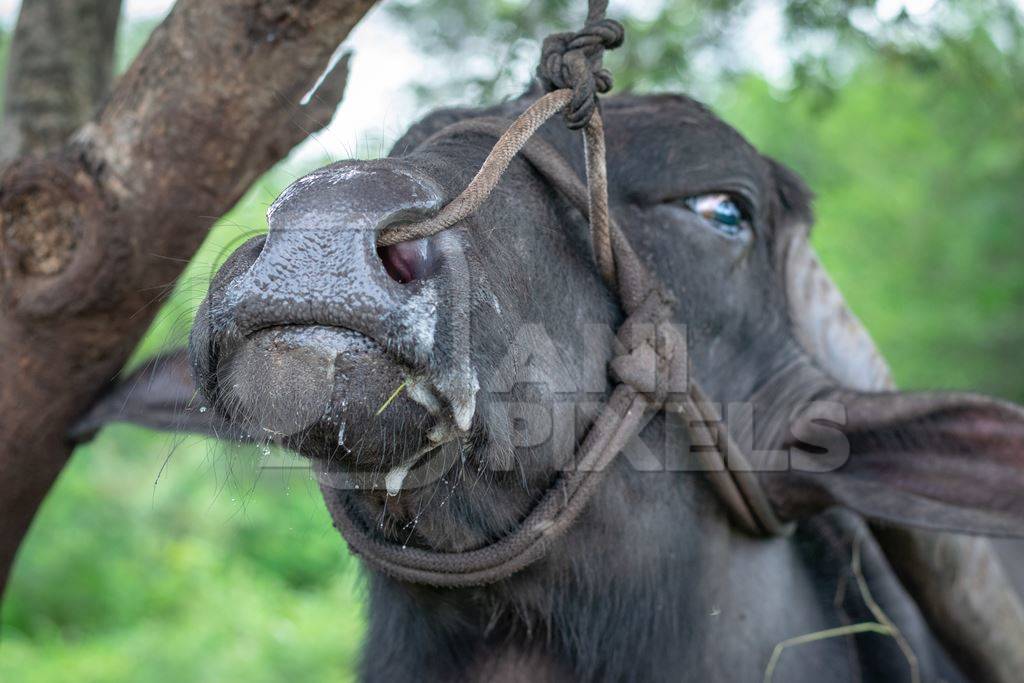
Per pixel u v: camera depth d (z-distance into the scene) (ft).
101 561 34.71
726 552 10.51
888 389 11.59
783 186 11.40
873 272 42.63
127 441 38.27
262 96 9.58
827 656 11.37
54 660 28.66
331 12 9.34
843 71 19.38
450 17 17.16
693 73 18.33
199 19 9.34
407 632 10.00
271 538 39.73
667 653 9.98
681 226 9.87
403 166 7.16
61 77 12.92
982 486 10.05
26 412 10.27
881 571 12.23
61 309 9.84
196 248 10.03
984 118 33.58
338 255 6.51
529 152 8.90
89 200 9.63
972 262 41.83
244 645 29.60
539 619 9.56
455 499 8.25
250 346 6.63
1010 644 11.69
